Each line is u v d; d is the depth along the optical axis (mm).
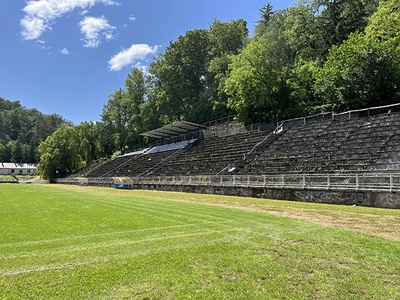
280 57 42812
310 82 37688
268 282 4570
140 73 73875
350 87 29297
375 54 28188
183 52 59031
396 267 5238
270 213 12109
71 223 9555
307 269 5117
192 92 61188
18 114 145625
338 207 13992
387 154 18234
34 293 4105
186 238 7301
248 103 39500
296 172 21422
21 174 104688
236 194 22781
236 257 5727
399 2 30578
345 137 23422
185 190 29000
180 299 3984
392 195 13578
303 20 44938
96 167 65312
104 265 5230
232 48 57312
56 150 73125
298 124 31125
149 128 65938
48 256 5758
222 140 40438
